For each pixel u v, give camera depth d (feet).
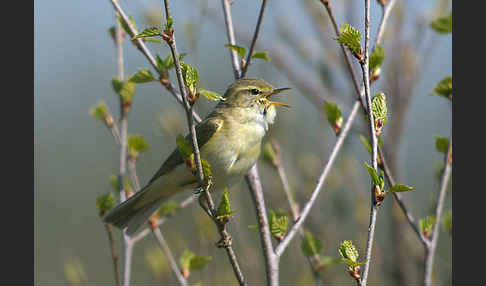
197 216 36.63
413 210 37.65
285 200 36.70
